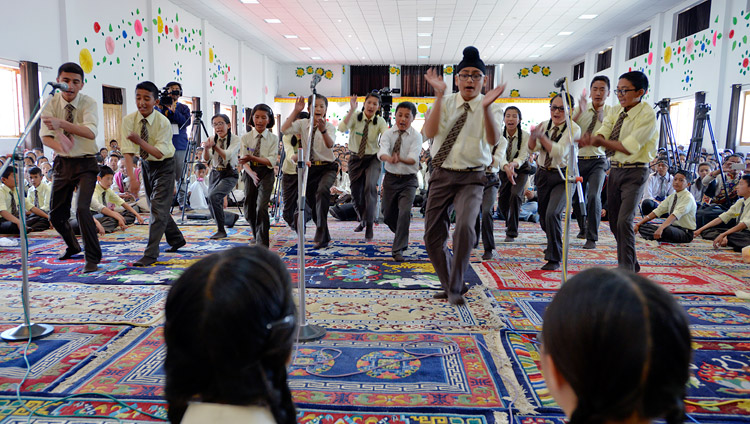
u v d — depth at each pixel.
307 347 2.60
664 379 0.57
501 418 1.92
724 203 6.96
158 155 4.26
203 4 12.35
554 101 4.46
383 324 2.95
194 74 13.70
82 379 2.23
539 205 4.56
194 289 0.64
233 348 0.63
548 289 3.69
